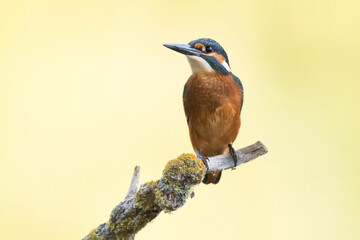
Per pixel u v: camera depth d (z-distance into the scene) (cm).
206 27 1468
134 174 653
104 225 600
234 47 1443
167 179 572
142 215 582
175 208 571
